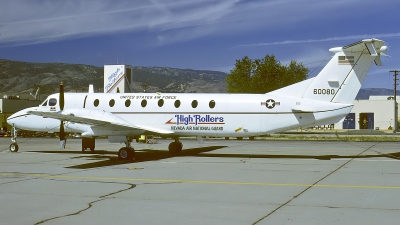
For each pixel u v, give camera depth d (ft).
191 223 25.55
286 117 62.23
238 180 42.70
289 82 195.11
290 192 35.96
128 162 59.62
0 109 167.12
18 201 32.04
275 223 25.54
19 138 142.00
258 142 119.03
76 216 27.30
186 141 123.34
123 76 155.84
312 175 46.21
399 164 56.80
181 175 46.26
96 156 69.67
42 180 42.60
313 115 61.46
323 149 86.12
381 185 39.47
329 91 61.52
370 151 80.18
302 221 26.03
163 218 26.81
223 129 64.13
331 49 61.62
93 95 70.49
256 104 63.21
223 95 65.51
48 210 29.01
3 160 63.00
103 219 26.55
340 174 46.91
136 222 25.82
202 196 34.14
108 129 63.62
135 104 67.56
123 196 34.06
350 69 60.90
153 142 104.94
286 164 56.85
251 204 31.07
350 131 214.07
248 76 201.67
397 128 232.53
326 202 31.73
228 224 25.31
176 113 65.51
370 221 25.94
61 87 66.44
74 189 37.32
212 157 67.10
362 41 56.54
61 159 64.39
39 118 71.77
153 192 35.91
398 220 26.16
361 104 237.04
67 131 68.54
